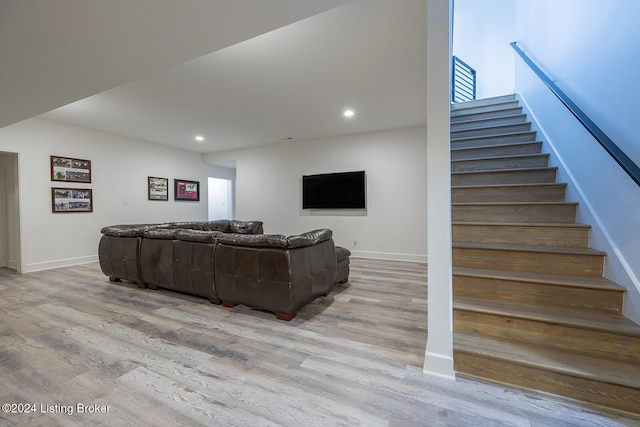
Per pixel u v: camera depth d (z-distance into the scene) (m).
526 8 3.96
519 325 1.77
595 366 1.49
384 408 1.46
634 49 1.73
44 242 4.56
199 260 2.98
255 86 3.36
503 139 3.54
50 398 1.54
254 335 2.28
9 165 4.50
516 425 1.34
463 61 6.12
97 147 5.22
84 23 1.66
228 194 8.89
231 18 1.64
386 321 2.54
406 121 4.78
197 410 1.45
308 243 2.71
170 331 2.35
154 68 2.23
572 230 2.19
